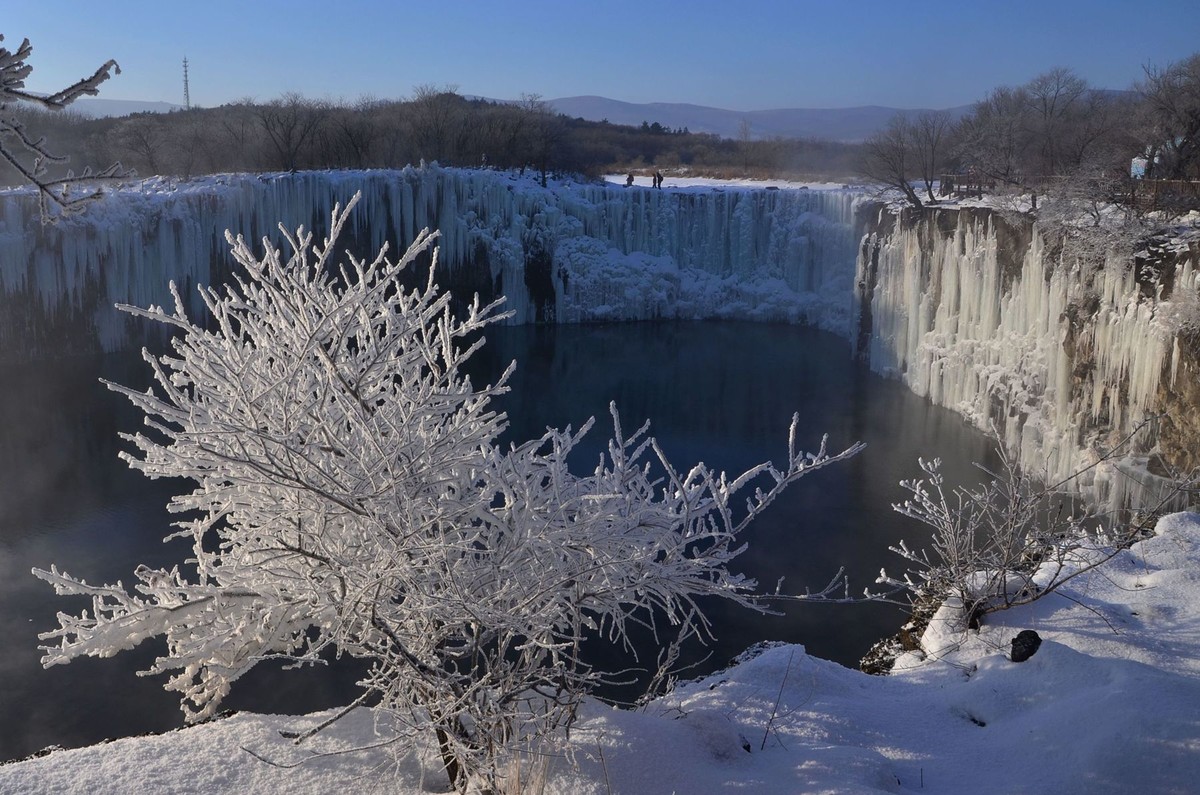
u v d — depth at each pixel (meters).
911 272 35.34
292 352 4.79
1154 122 32.47
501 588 4.84
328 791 4.39
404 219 47.72
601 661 16.02
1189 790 4.20
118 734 14.33
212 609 5.31
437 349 5.32
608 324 51.66
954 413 30.88
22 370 36.06
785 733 5.09
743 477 5.41
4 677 15.73
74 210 4.19
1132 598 6.46
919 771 4.77
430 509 4.82
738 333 49.03
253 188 43.31
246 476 4.63
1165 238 21.80
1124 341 20.98
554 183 55.09
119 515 22.59
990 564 7.04
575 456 27.88
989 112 48.84
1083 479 21.27
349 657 16.20
